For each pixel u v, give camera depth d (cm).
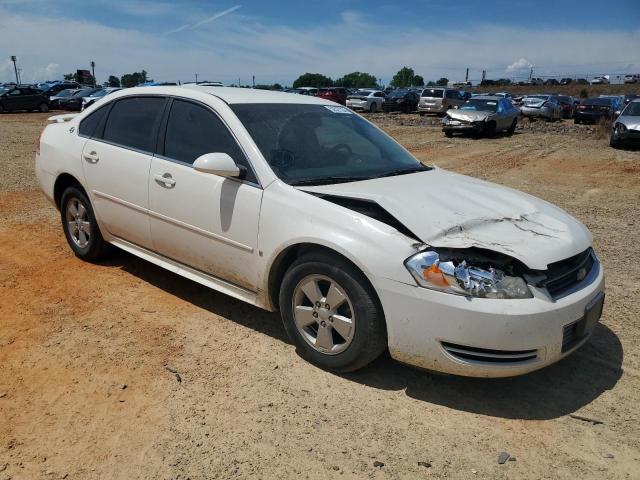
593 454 277
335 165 394
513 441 286
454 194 368
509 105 2095
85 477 252
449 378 341
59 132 530
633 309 447
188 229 399
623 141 1600
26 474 252
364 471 261
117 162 450
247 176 368
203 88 439
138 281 479
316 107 448
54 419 291
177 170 404
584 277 332
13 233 614
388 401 316
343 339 331
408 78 10562
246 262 367
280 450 273
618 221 746
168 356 356
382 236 308
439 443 282
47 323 396
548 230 335
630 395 328
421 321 297
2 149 1327
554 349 301
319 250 331
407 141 1822
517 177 1104
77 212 515
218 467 260
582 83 8362
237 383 328
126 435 280
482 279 290
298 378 335
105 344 368
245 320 410
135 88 472
